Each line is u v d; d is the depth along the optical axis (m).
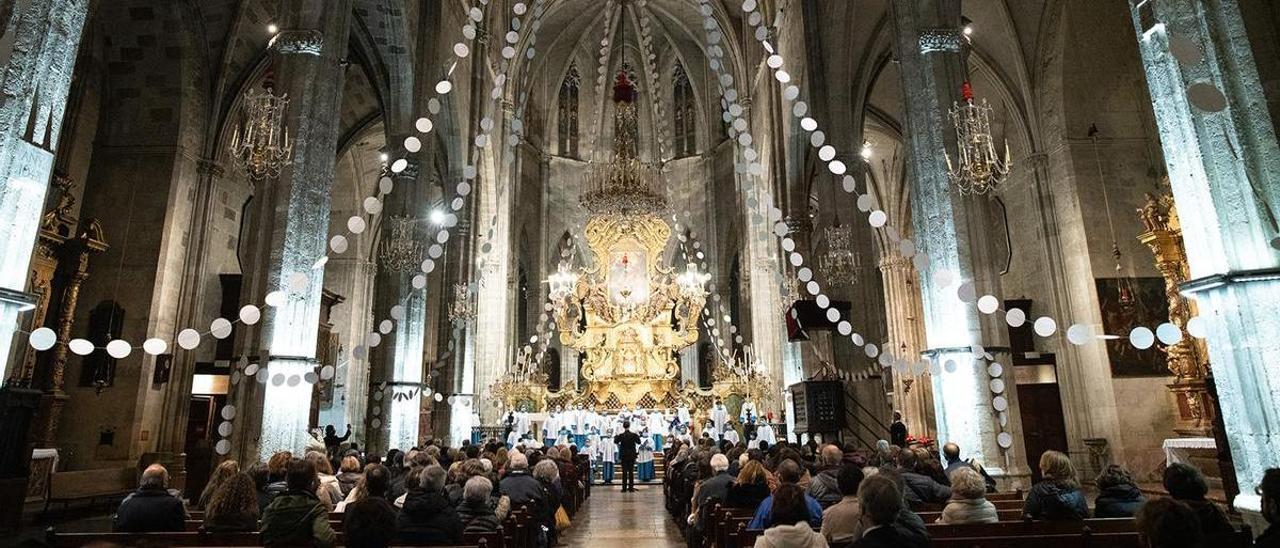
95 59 18.80
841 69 19.44
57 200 16.75
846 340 18.19
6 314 6.77
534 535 8.62
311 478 5.55
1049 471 6.18
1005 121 20.81
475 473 8.95
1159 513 3.32
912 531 4.45
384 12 19.12
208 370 20.12
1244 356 6.27
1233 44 6.63
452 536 5.85
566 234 37.84
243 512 5.73
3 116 6.77
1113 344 17.23
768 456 12.02
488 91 25.92
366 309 29.33
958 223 11.29
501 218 28.11
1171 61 6.89
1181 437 15.77
